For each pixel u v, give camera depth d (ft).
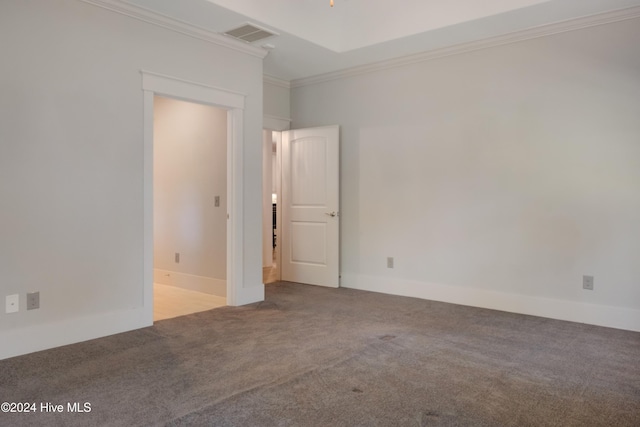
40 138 9.87
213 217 16.11
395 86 15.98
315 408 7.13
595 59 12.16
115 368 8.83
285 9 13.07
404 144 15.83
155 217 18.57
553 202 12.90
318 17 14.14
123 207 11.31
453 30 13.12
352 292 16.39
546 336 11.05
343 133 17.44
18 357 9.42
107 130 10.98
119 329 11.25
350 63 16.35
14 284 9.53
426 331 11.41
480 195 14.19
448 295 14.85
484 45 13.91
